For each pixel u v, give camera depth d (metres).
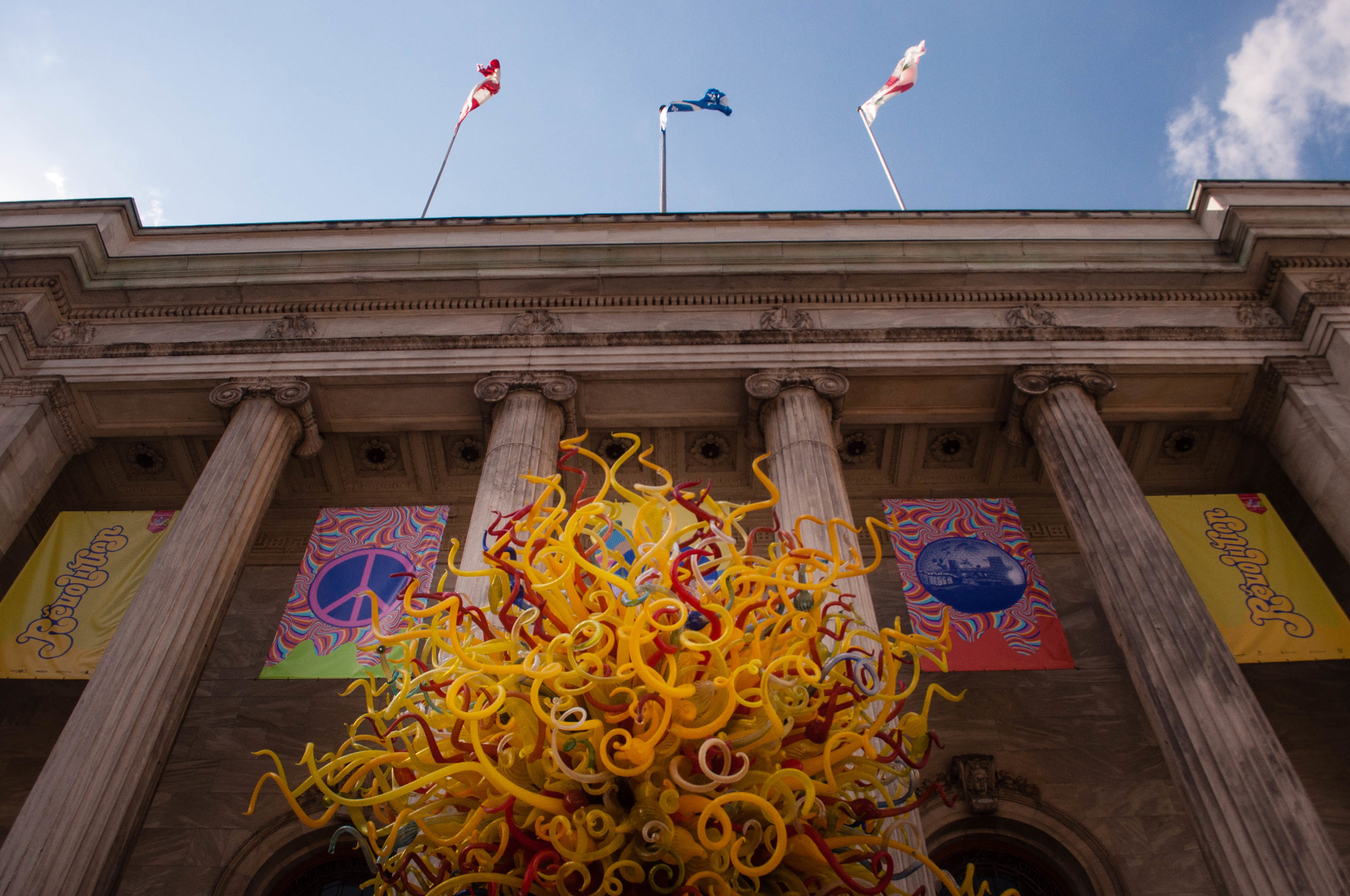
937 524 14.06
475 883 4.70
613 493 16.78
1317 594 12.94
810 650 5.02
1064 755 15.05
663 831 4.32
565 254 16.81
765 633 5.22
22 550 16.97
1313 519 16.53
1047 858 14.21
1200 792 9.89
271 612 17.00
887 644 5.39
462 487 17.27
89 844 9.55
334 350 15.75
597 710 4.62
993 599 13.11
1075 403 14.51
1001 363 15.32
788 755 4.84
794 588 5.10
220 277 16.67
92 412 15.74
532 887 4.59
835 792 4.76
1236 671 10.59
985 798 14.27
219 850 14.13
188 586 11.93
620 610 4.96
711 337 15.73
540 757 4.64
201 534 12.62
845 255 16.75
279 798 14.63
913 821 8.67
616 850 4.48
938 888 13.91
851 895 4.79
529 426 14.18
